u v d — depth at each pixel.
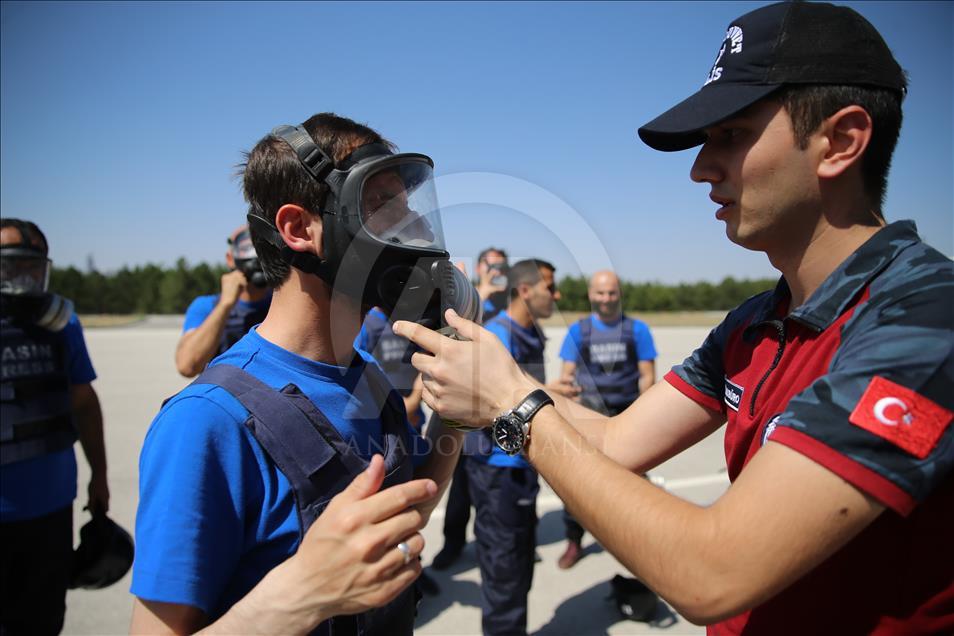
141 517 0.94
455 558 3.90
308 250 1.13
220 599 1.00
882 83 1.01
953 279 0.95
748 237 1.14
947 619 0.97
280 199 1.13
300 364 1.17
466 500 3.88
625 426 1.51
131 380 11.24
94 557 2.61
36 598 2.39
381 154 1.13
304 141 1.11
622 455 1.49
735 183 1.12
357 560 0.85
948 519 0.94
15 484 2.30
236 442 1.00
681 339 19.19
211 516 0.95
